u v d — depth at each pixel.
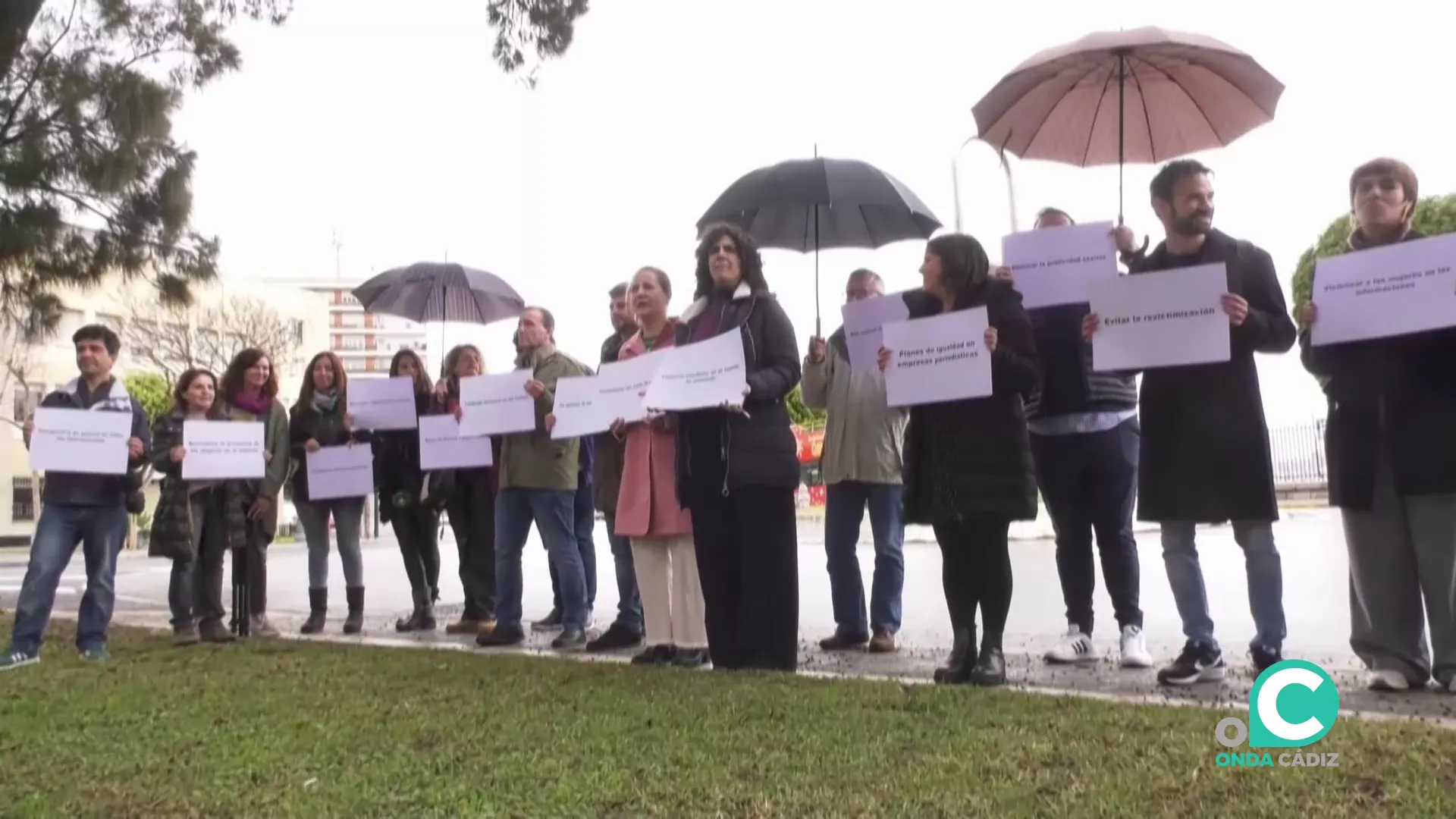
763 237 7.18
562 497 6.86
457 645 7.09
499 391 6.89
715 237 5.73
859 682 4.88
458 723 4.26
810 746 3.76
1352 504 4.56
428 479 7.64
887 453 6.41
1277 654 4.91
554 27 11.06
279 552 23.62
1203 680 4.90
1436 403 4.38
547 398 6.87
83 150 10.62
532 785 3.44
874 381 6.47
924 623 7.70
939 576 11.04
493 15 11.16
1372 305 4.36
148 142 11.13
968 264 5.07
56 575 6.52
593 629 7.73
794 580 5.51
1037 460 5.61
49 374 35.84
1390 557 4.55
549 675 5.27
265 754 3.90
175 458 7.04
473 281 9.17
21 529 45.75
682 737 3.94
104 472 6.49
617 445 6.79
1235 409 4.75
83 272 11.43
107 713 4.66
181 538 7.08
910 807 3.11
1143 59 5.25
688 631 5.85
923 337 4.91
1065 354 5.46
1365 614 4.64
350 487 7.77
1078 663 5.54
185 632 7.21
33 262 11.23
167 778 3.66
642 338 6.42
